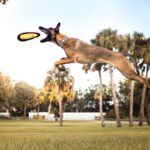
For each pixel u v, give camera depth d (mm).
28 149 17062
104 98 140250
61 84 83000
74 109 184375
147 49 65062
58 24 5582
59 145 19000
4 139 25469
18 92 141125
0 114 137000
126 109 118250
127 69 5211
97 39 64375
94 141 21891
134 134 36625
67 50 5441
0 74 117688
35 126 67812
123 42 64125
